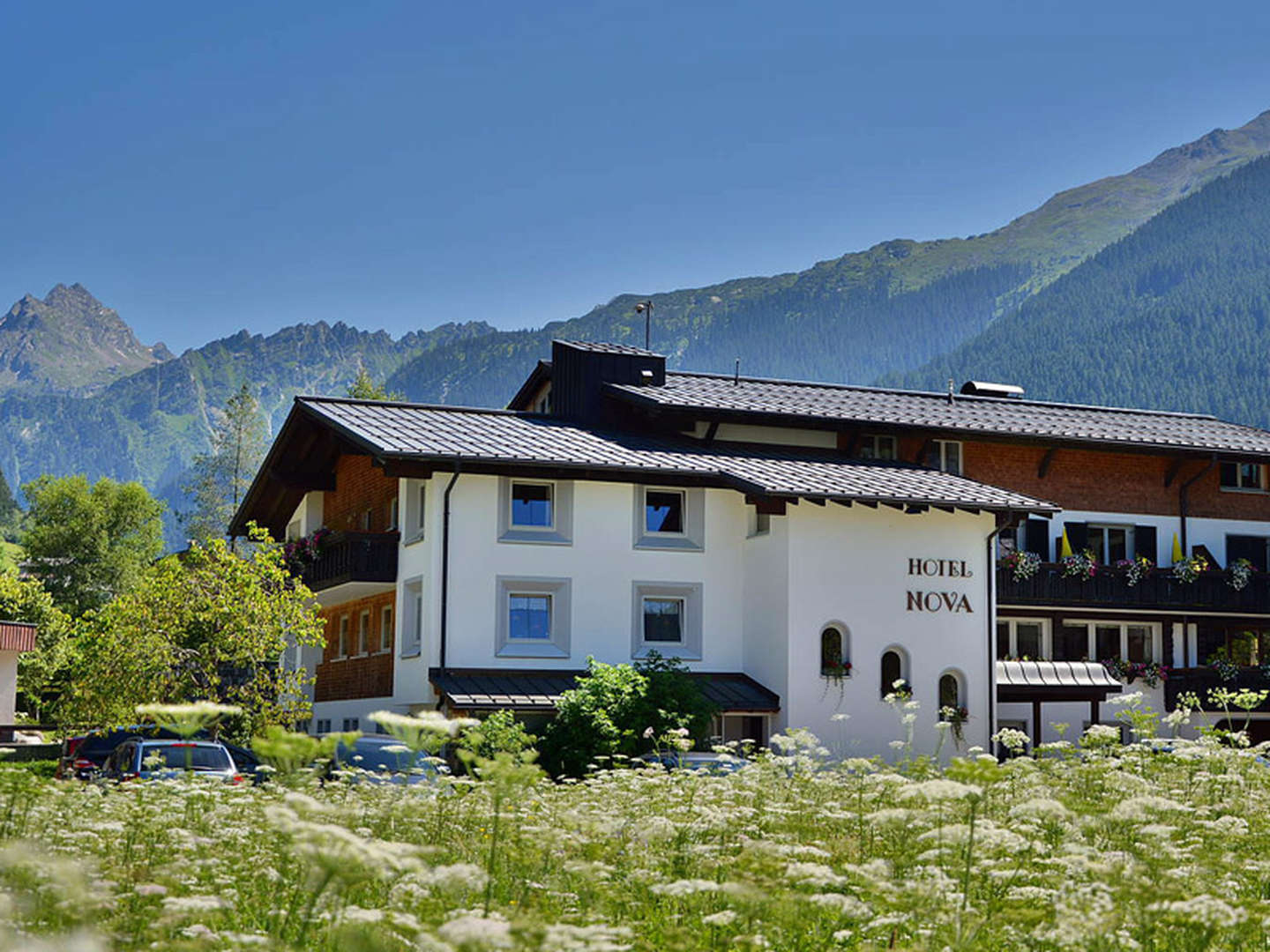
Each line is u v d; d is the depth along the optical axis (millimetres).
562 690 31641
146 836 10039
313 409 35250
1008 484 40719
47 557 89125
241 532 43562
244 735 30766
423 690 32188
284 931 6883
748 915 7090
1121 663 40594
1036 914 7254
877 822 8641
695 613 34156
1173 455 42219
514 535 32906
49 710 32594
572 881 9328
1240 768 15906
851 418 37906
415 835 11875
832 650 33188
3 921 5547
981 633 34531
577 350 38094
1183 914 6551
